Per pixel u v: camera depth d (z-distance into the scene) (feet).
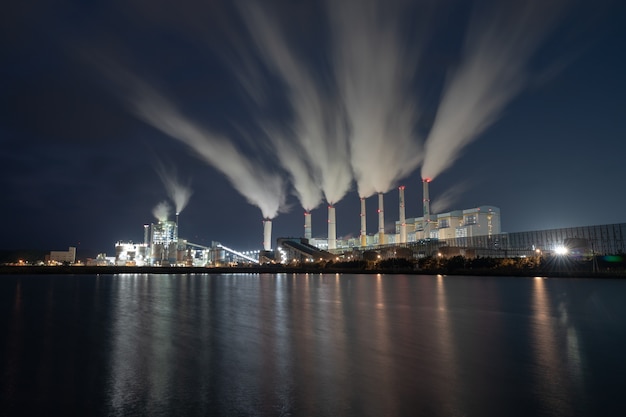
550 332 66.80
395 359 48.62
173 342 60.03
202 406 33.94
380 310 98.73
